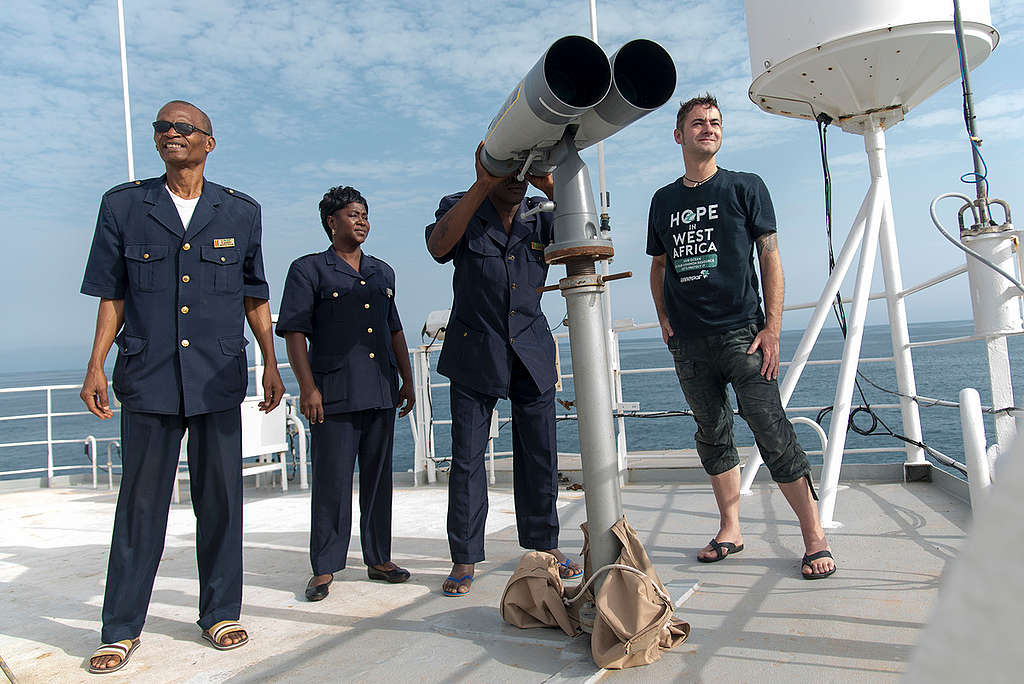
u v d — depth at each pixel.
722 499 3.06
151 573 2.48
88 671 2.31
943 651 0.19
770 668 1.92
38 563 3.81
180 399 2.49
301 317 3.10
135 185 2.59
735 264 2.88
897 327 4.20
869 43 3.21
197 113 2.58
